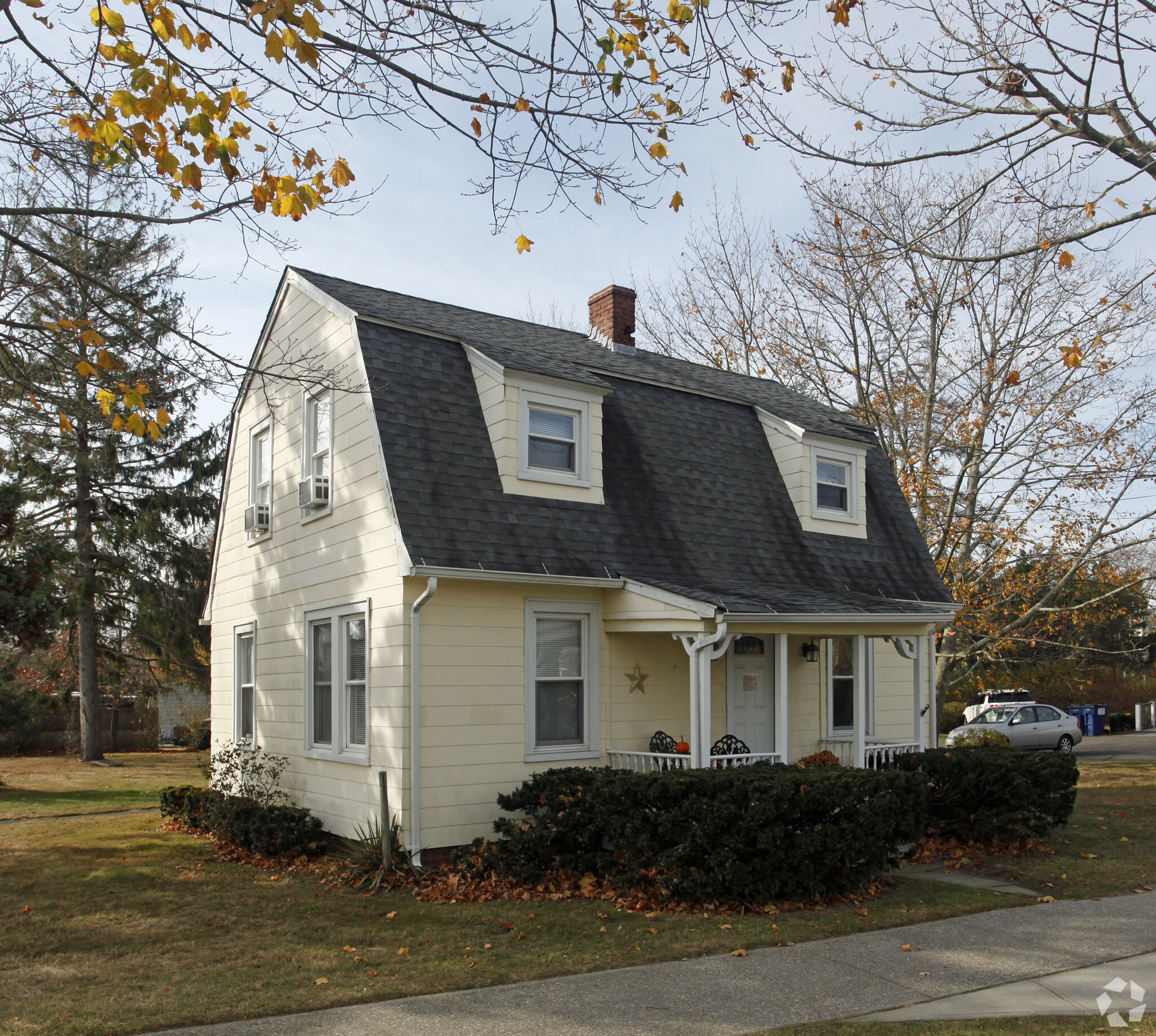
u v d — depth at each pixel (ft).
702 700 34.86
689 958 23.35
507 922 26.96
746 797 28.48
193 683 102.42
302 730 41.91
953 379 80.89
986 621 75.31
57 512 87.92
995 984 21.38
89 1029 18.76
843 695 50.11
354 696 38.17
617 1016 19.36
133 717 107.76
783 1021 19.07
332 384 38.19
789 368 91.76
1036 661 90.68
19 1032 18.62
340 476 39.34
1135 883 31.96
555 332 54.34
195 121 22.02
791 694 46.65
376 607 35.78
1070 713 132.26
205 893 31.65
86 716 87.97
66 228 31.53
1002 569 77.00
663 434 45.06
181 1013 19.62
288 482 45.06
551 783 33.81
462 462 36.81
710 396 48.83
